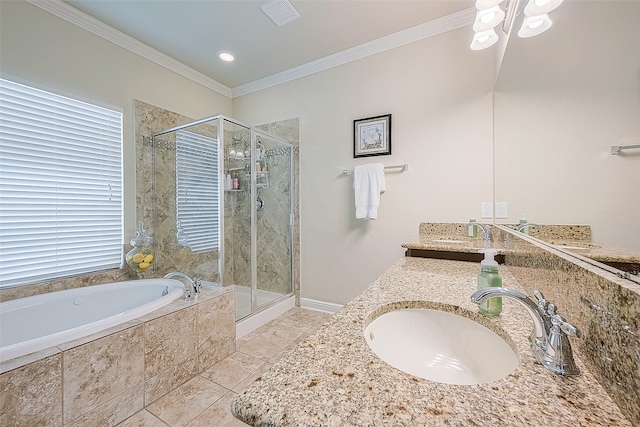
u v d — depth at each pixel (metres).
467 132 1.97
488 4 1.22
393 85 2.24
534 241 0.90
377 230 2.33
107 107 2.08
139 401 1.33
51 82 1.79
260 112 2.96
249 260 2.57
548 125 0.89
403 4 1.85
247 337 2.13
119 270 2.13
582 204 0.66
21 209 1.69
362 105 2.38
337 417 0.38
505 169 1.49
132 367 1.31
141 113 2.29
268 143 2.83
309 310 2.66
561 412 0.39
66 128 1.87
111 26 2.05
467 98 1.97
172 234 2.47
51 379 1.06
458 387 0.45
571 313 0.56
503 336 0.66
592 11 0.62
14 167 1.66
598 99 0.58
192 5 1.84
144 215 2.31
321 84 2.59
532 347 0.57
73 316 1.74
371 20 2.01
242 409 0.41
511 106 1.36
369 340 0.72
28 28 1.69
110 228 2.11
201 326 1.67
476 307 0.81
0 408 0.95
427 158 2.11
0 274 1.61
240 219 2.55
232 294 1.91
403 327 0.85
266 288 2.82
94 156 2.02
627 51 0.48
